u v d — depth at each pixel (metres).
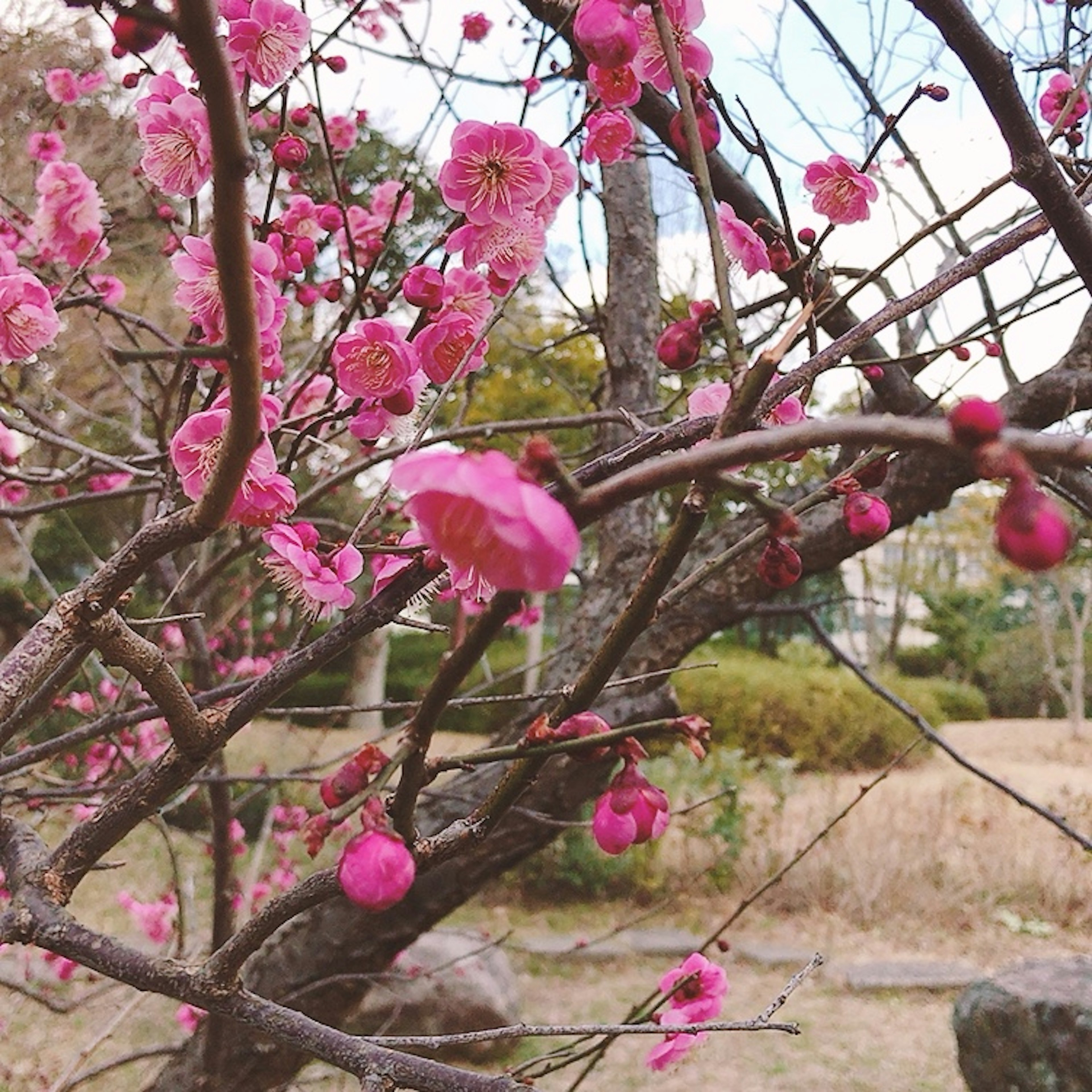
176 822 6.04
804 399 1.09
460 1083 0.86
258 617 6.27
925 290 1.00
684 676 10.91
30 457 3.42
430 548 0.94
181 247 1.72
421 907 2.39
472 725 10.01
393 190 2.13
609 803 0.75
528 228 1.25
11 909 1.03
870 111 2.51
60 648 0.89
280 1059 2.36
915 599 21.61
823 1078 4.35
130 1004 3.07
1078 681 14.11
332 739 8.55
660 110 1.82
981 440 0.43
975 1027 4.05
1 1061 3.57
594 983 5.42
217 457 0.82
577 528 0.56
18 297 1.34
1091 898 6.46
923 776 10.95
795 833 7.37
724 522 2.99
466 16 2.46
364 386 1.20
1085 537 2.27
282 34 1.26
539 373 7.64
